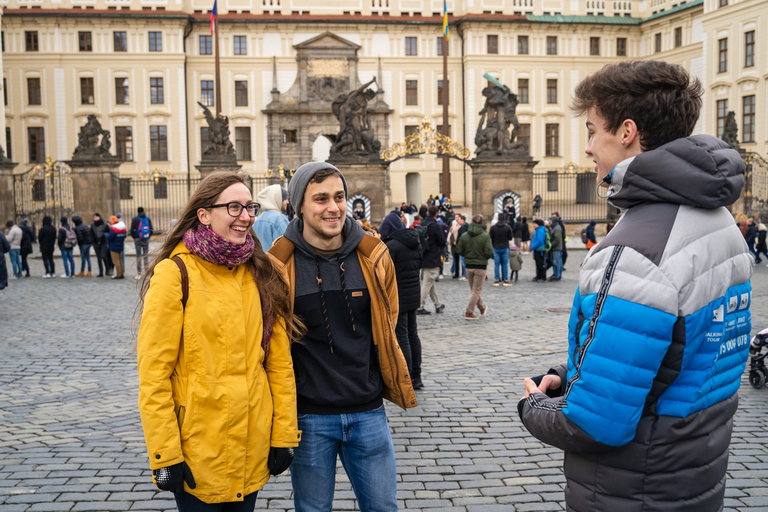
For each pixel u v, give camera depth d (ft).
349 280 10.14
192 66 171.94
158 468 8.50
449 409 21.50
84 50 167.12
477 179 97.91
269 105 173.68
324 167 9.95
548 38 180.14
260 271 9.48
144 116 168.86
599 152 7.09
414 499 14.70
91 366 28.37
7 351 31.45
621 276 6.37
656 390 6.44
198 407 8.77
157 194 169.37
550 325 37.73
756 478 15.65
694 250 6.36
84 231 67.92
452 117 179.01
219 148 111.04
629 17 182.80
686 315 6.28
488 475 16.06
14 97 166.30
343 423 9.99
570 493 7.02
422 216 60.08
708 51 156.56
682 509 6.54
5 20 164.35
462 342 32.89
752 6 143.84
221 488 8.76
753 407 21.57
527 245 96.37
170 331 8.72
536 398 7.20
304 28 173.68
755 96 144.46
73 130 167.73
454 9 179.52
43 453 17.70
